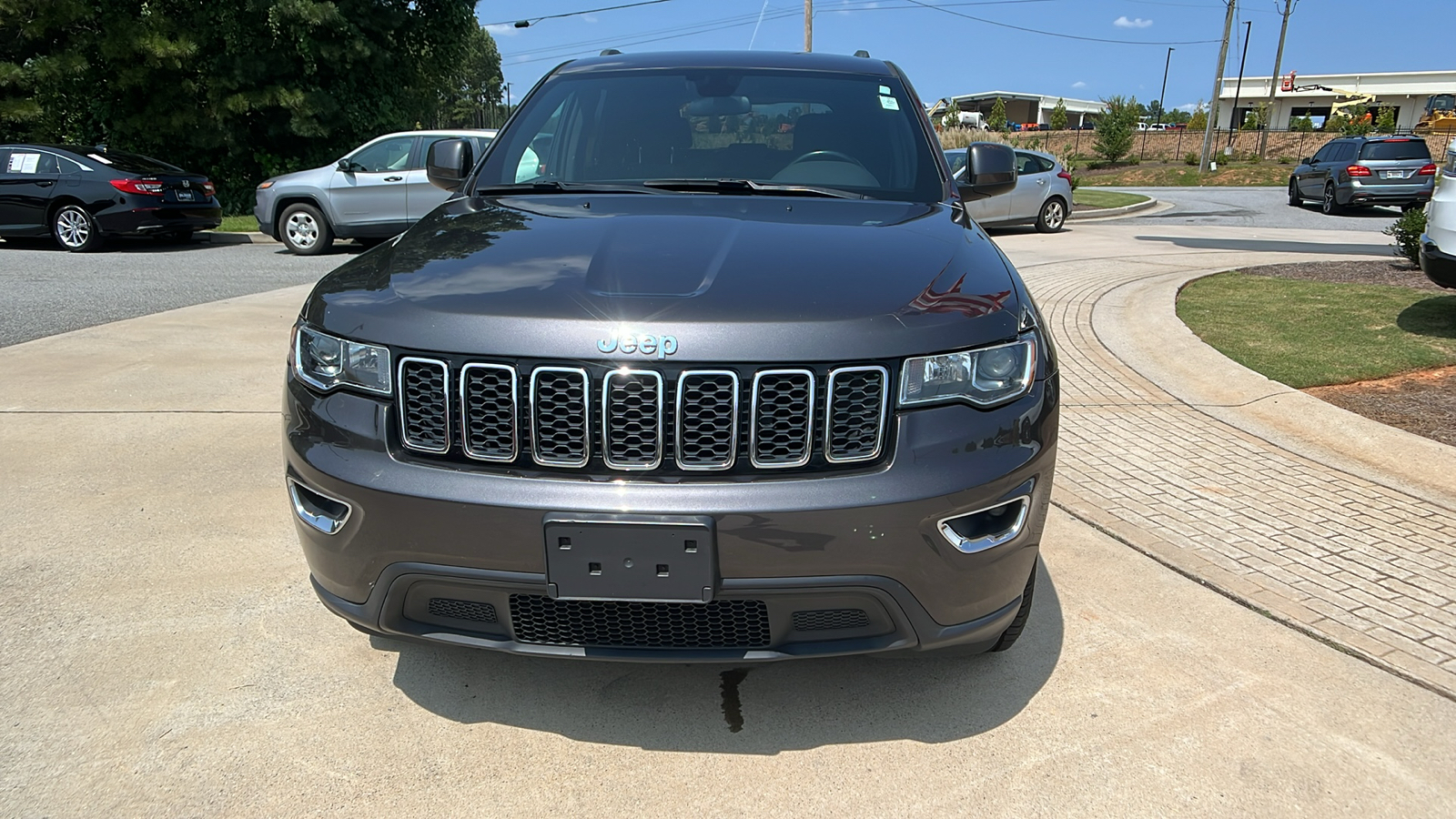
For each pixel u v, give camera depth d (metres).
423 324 2.02
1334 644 2.75
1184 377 5.63
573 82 3.61
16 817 1.99
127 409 4.79
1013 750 2.29
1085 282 8.75
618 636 2.06
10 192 12.12
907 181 3.14
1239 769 2.22
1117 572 3.21
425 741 2.28
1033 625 2.87
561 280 2.11
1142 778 2.19
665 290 2.05
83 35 16.77
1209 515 3.69
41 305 7.64
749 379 1.92
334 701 2.43
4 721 2.31
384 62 18.41
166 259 11.43
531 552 1.93
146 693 2.44
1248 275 9.12
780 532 1.90
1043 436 2.14
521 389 1.95
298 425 2.17
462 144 3.50
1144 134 46.31
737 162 3.22
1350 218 17.86
